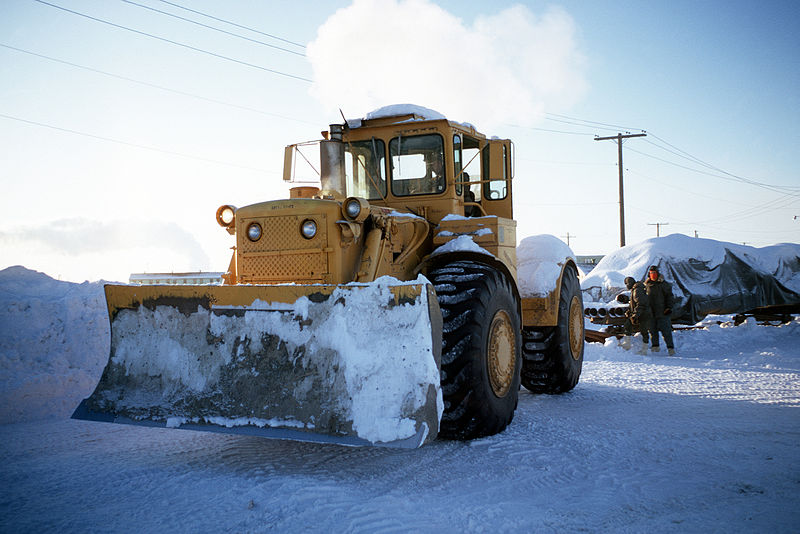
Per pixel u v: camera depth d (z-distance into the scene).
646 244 13.94
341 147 5.66
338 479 3.47
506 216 6.57
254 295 3.93
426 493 3.23
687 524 2.78
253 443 4.37
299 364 3.72
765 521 2.80
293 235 4.60
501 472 3.61
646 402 5.88
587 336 11.44
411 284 3.56
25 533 2.72
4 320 6.04
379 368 3.52
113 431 4.81
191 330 4.09
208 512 2.95
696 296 12.89
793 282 13.99
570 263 6.89
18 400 5.26
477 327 4.26
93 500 3.14
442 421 4.27
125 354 4.27
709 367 8.41
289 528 2.74
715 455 3.91
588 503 3.06
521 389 6.96
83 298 6.64
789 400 5.84
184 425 3.82
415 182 5.77
